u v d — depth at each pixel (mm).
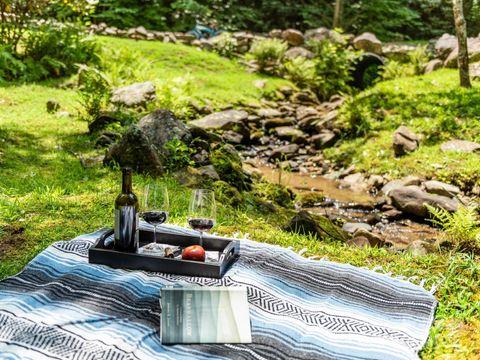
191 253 2473
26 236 3068
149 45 9648
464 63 7742
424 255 3346
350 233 4254
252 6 14258
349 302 2424
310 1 14148
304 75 9617
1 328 2068
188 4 12156
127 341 2035
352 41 11133
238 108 8109
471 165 5738
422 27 14547
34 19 8180
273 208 4516
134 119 5766
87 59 8242
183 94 7316
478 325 2443
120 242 2510
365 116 7227
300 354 2039
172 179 4395
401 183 5656
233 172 4875
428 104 7383
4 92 6852
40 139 5309
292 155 6961
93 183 4117
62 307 2201
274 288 2432
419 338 2217
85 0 8312
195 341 2061
